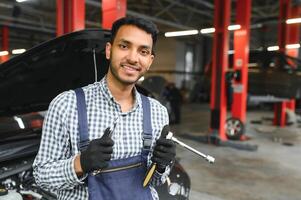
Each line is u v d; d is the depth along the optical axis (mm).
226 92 6527
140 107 1112
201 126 9086
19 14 10703
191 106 16109
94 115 1030
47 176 986
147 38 1042
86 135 1006
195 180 4242
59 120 1017
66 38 1706
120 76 1036
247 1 6406
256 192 3828
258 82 8133
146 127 1097
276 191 3875
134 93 1132
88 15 12156
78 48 1847
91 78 2193
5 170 1757
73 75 2137
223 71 6430
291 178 4387
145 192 1082
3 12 11312
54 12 11016
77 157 950
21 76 1880
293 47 9188
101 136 1022
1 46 14266
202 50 20781
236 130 6719
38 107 2369
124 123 1065
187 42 19578
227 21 6328
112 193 1004
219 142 6434
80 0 4188
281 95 7945
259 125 9422
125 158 1052
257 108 15305
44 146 1034
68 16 4191
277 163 5148
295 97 7906
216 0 6402
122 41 1032
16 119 2215
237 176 4445
